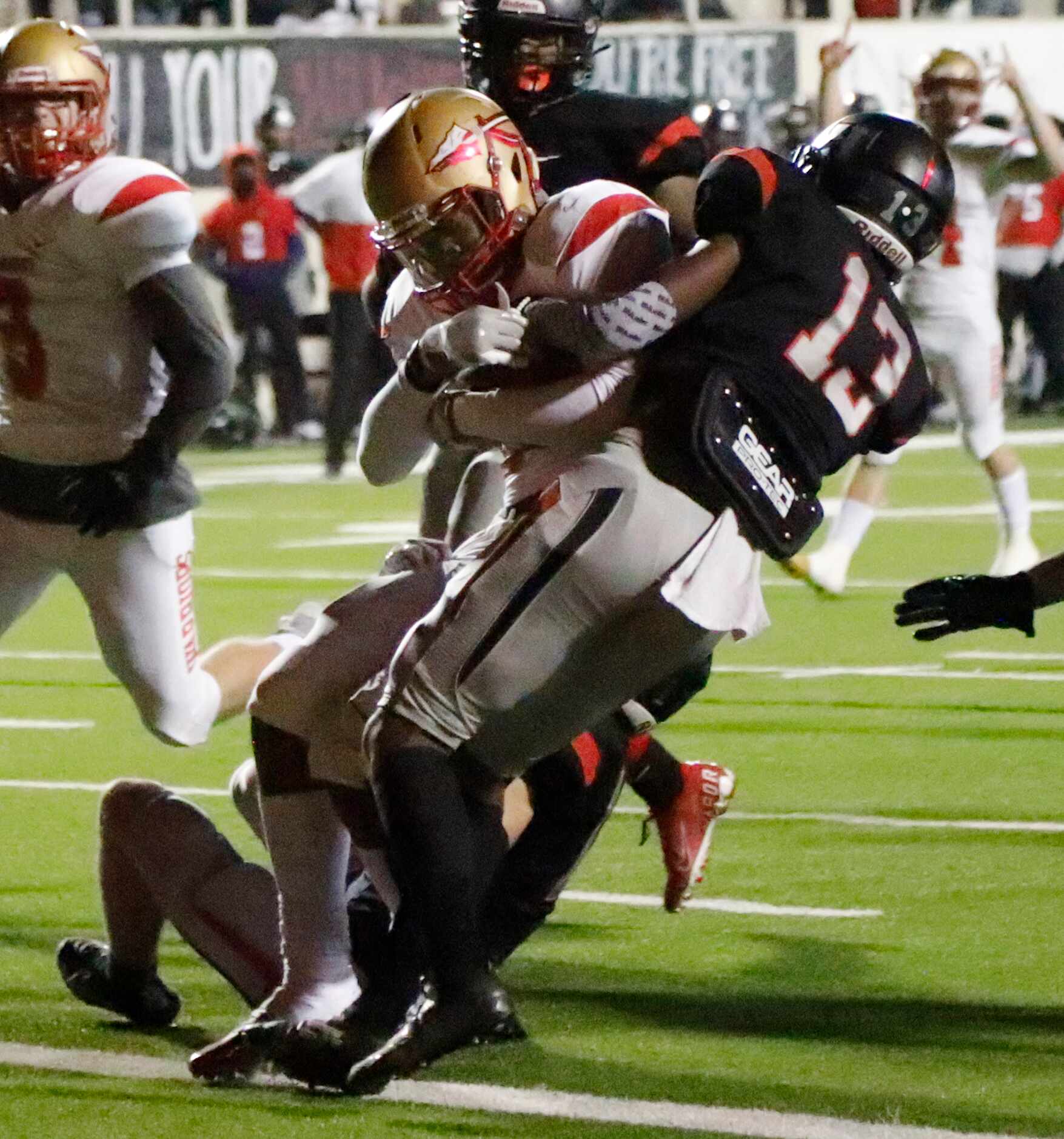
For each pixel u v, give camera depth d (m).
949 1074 11.10
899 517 35.44
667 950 13.54
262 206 47.62
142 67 51.28
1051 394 51.47
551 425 10.30
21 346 13.55
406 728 10.43
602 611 10.27
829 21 53.53
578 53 14.11
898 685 22.23
